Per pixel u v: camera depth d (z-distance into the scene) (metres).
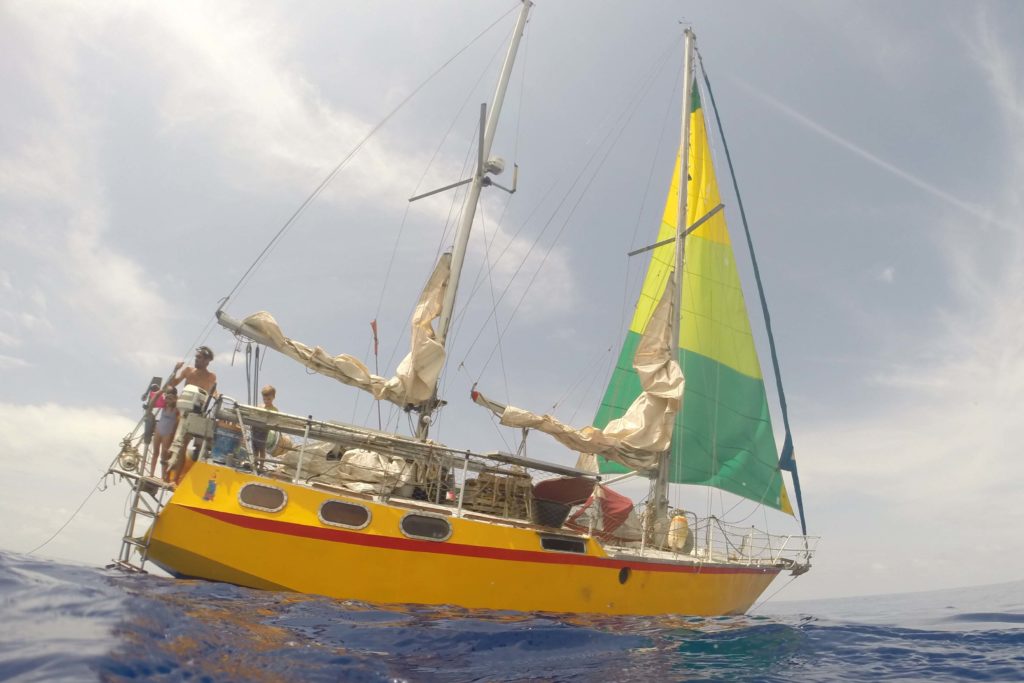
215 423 10.74
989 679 8.62
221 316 13.09
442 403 15.94
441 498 12.84
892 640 11.67
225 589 9.52
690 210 24.73
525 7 19.72
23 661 5.09
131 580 9.32
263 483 10.39
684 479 20.33
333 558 10.30
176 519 9.75
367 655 7.25
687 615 14.26
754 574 17.02
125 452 10.63
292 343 13.62
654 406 16.64
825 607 38.47
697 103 25.70
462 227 17.27
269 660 6.30
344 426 11.54
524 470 12.97
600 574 12.66
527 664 8.07
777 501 20.17
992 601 31.75
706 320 22.70
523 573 11.65
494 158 18.11
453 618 9.89
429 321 15.27
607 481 21.52
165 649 6.00
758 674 8.48
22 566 9.19
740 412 21.14
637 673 8.09
